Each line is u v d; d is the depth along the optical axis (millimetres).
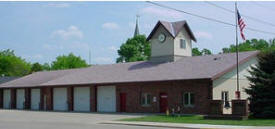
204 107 35438
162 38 44969
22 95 57562
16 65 107312
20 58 111688
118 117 35219
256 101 31219
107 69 50188
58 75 56469
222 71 35375
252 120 29062
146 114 38281
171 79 37312
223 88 36375
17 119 35000
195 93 36312
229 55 40469
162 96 39312
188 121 29312
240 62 37281
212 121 28781
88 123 30000
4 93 61281
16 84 58562
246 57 38219
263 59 32250
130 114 38875
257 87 31281
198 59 42000
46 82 52969
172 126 26062
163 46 44938
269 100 30828
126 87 42688
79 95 48281
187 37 45594
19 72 108062
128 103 42312
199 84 36031
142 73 42562
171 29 44562
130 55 98062
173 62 43312
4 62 104750
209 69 37156
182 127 25438
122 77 43469
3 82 67625
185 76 37000
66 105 49531
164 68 42031
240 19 34750
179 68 40406
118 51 100062
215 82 35562
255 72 32188
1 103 61219
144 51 98188
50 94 52062
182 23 44938
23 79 61594
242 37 35031
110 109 44469
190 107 36625
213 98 35250
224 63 37875
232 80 37406
